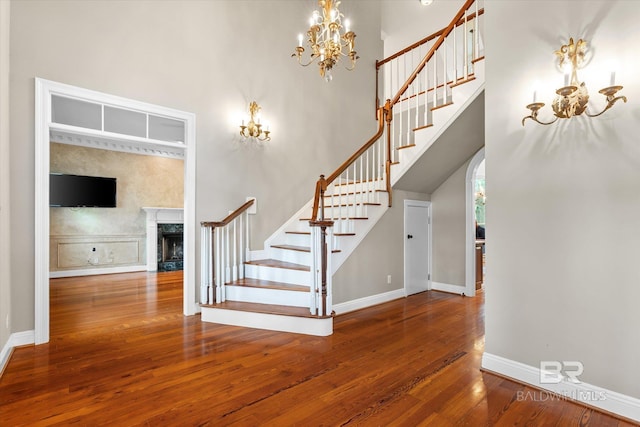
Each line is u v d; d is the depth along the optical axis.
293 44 4.93
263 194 4.54
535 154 2.24
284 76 4.81
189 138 3.85
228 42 4.21
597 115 1.90
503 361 2.39
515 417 1.90
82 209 6.48
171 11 3.76
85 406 2.00
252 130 4.32
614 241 1.92
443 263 5.26
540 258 2.22
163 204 7.41
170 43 3.73
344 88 5.66
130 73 3.46
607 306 1.95
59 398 2.08
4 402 2.03
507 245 2.38
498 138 2.44
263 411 1.96
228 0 4.23
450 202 5.17
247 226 4.35
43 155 2.96
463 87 3.70
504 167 2.40
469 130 4.05
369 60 6.12
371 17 6.19
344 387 2.24
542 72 2.21
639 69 1.84
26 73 2.90
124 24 3.43
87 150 6.52
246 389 2.21
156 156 7.25
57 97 3.13
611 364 1.93
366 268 4.31
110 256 6.76
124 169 6.94
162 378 2.35
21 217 2.87
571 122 2.08
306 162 5.06
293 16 4.95
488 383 2.29
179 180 7.64
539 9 2.23
